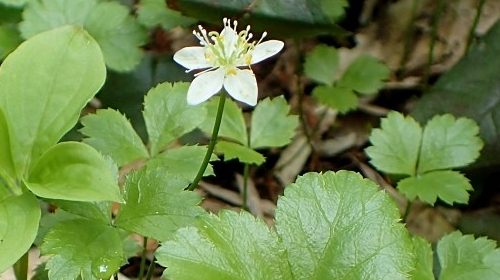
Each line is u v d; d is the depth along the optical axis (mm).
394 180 184
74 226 121
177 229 119
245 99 128
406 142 158
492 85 185
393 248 117
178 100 146
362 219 118
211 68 130
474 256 139
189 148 144
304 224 119
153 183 126
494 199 185
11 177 123
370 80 185
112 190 117
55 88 125
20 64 125
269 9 177
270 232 119
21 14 174
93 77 125
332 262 117
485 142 180
